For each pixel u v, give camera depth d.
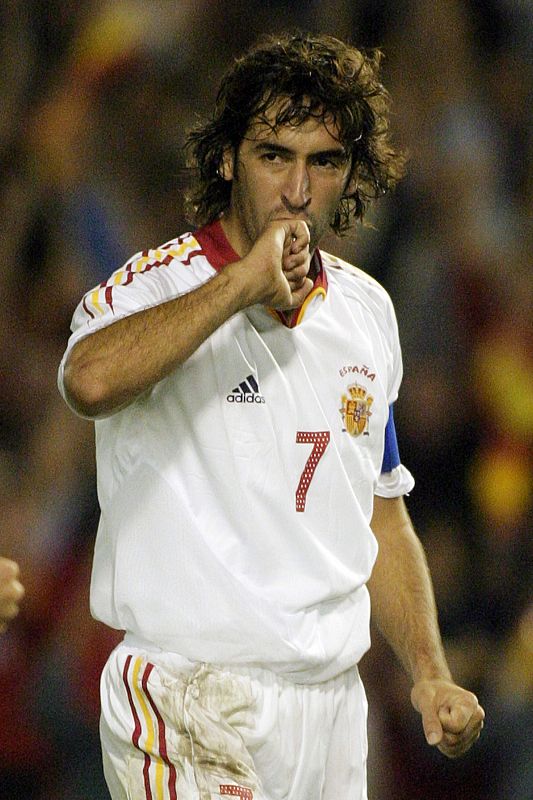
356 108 9.53
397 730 18.44
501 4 25.48
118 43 23.84
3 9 23.98
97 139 23.30
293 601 9.48
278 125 9.29
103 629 18.08
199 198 10.54
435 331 22.62
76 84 23.59
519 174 24.52
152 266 9.71
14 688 17.62
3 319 21.64
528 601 20.52
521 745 18.81
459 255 23.12
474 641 20.16
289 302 9.03
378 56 10.66
